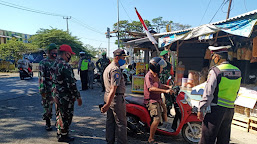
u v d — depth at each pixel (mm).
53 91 3168
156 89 3191
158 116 3299
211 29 4891
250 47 5508
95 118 4766
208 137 2473
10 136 3484
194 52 7617
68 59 3238
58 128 3279
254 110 4109
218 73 2350
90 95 7543
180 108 3449
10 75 16297
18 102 6047
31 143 3236
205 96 2369
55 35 31922
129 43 9617
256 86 5285
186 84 6496
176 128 3607
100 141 3445
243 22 4223
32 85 9734
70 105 3207
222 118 2416
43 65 3590
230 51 5934
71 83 3100
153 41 5754
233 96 2420
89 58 8953
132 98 3953
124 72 10438
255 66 5855
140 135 3836
